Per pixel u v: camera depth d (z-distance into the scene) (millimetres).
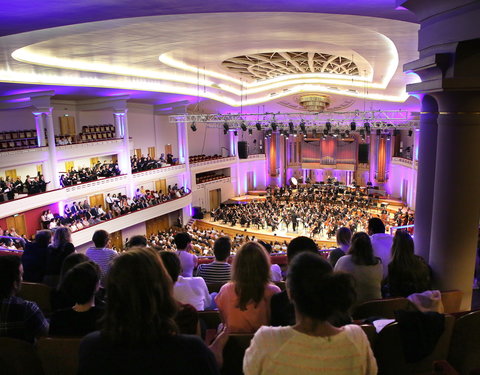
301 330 1735
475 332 3059
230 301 2973
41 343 2631
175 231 29781
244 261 2889
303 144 45438
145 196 28375
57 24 7613
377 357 2818
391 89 25391
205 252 22578
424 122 5113
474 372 2590
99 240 5355
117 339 1560
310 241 3742
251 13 9703
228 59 21484
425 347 2697
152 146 33875
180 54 18219
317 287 1650
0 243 16422
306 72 27109
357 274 3830
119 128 26688
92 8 6652
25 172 22328
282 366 1672
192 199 35719
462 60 4164
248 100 32469
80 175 23891
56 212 22797
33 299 4691
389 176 41000
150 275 1622
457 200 4562
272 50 18422
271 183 46094
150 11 7051
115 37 13133
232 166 41469
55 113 25828
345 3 6270
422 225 5285
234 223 32094
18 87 17812
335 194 37344
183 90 26766
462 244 4652
